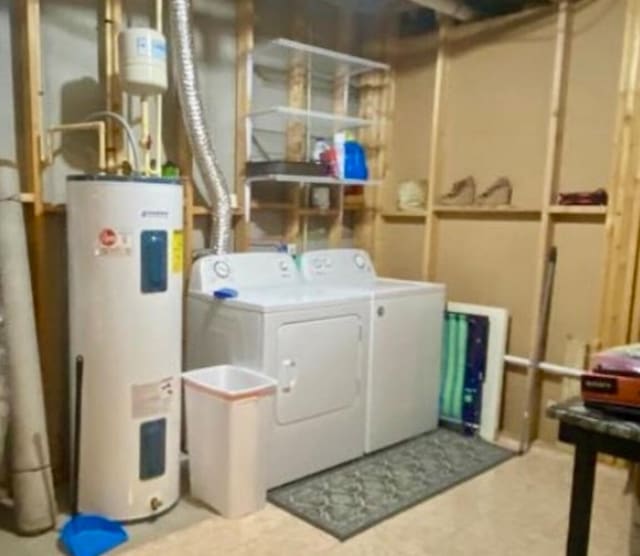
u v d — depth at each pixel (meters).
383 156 4.15
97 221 2.31
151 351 2.42
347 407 3.05
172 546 2.29
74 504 2.46
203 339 2.96
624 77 2.99
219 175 3.08
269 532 2.42
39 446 2.36
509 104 3.55
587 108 3.24
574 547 1.30
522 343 3.54
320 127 3.89
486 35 3.63
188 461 2.79
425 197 3.95
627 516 2.59
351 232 4.22
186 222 3.11
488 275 3.68
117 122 2.79
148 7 2.99
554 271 3.39
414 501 2.70
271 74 3.62
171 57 3.01
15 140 2.61
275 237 3.74
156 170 2.87
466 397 3.56
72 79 2.76
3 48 2.53
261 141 3.60
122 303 2.34
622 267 3.06
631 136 2.98
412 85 4.04
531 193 3.48
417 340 3.40
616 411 1.23
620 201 3.04
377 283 3.60
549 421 3.45
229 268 3.11
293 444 2.81
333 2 3.80
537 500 2.74
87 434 2.42
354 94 4.13
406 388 3.37
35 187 2.58
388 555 2.27
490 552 2.31
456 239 3.82
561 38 3.21
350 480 2.90
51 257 2.74
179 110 3.05
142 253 2.35
